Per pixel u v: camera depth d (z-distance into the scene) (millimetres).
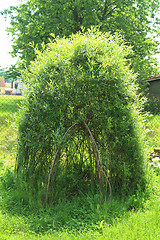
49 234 3793
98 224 4070
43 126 4789
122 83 5086
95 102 4957
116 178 5219
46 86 4949
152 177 5664
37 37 21344
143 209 4668
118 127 5016
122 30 21781
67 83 4898
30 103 5133
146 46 23031
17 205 4816
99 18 22828
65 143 4855
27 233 3820
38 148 4977
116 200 4750
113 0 22750
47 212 4496
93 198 4871
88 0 20016
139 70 24984
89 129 5062
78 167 5789
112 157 5105
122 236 3566
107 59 5027
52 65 5094
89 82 4891
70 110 4934
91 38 5309
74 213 4484
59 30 21031
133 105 5199
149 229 3795
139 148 5129
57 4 20156
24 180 5188
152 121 15688
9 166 6836
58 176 5262
